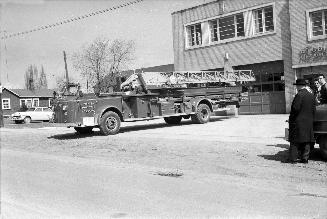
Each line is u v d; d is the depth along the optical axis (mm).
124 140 13875
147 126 20250
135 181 7418
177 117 20125
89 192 6836
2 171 9258
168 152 10555
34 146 14555
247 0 25141
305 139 7855
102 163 9664
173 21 30047
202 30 28125
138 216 5391
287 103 23109
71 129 22438
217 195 6105
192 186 6758
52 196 6734
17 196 6828
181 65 29734
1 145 15805
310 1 21719
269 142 11078
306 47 21984
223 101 20438
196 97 19359
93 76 50844
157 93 18000
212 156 9461
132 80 17453
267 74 24547
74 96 16469
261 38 24453
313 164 7926
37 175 8633
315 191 5988
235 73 21828
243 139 12078
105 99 16453
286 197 5766
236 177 7156
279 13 23422
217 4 26953
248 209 5336
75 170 8977
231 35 26469
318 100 8750
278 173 7242
